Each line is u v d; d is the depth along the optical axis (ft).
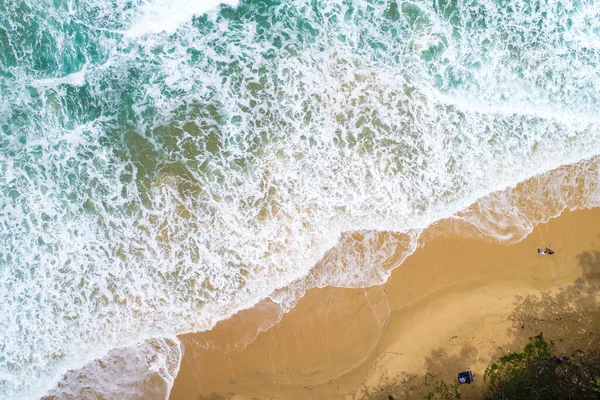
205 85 61.21
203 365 54.44
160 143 59.82
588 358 52.80
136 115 60.59
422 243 56.85
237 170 59.00
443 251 56.44
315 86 60.59
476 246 56.54
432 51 61.62
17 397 55.01
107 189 58.90
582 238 56.54
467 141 59.67
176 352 55.16
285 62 61.31
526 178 58.85
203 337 55.36
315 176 58.80
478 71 61.21
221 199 58.44
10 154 59.41
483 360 53.16
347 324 54.65
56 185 58.90
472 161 59.26
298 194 58.44
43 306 56.70
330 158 59.16
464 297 54.85
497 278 55.42
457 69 61.26
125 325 56.29
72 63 61.62
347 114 59.93
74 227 58.13
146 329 56.08
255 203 58.34
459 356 53.31
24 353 55.83
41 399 54.90
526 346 53.36
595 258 55.93
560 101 60.85
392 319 54.49
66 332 56.29
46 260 57.52
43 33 61.41
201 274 57.16
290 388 53.26
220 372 54.08
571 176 58.70
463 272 55.67
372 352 53.83
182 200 58.44
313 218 57.98
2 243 57.62
